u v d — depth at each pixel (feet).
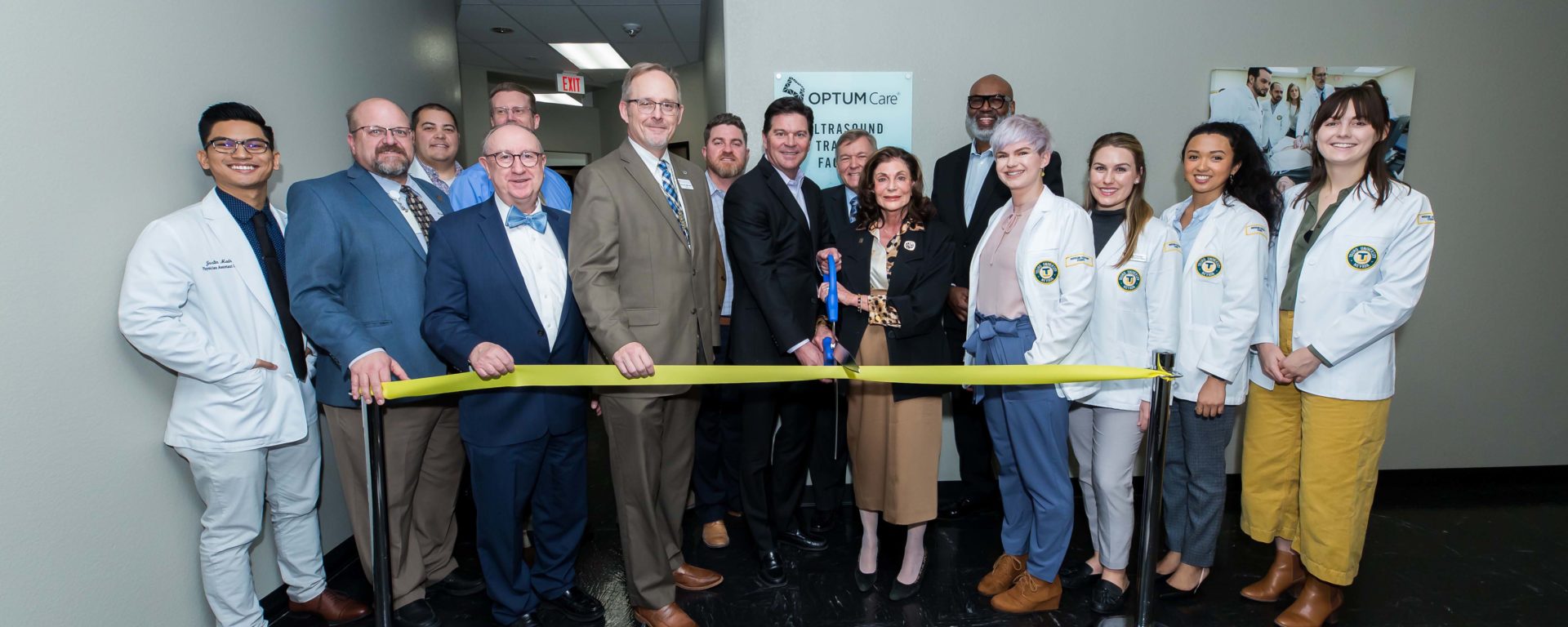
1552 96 10.43
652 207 6.75
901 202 7.29
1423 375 10.96
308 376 7.29
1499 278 10.78
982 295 7.45
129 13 6.29
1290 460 7.74
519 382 6.29
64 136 5.74
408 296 7.23
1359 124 6.72
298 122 8.66
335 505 9.01
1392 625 7.49
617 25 21.85
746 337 7.95
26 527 5.53
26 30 5.46
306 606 7.72
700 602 8.01
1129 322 7.25
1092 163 7.27
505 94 9.91
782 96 10.09
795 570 8.70
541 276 6.82
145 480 6.45
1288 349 7.41
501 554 7.11
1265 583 8.02
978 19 10.04
